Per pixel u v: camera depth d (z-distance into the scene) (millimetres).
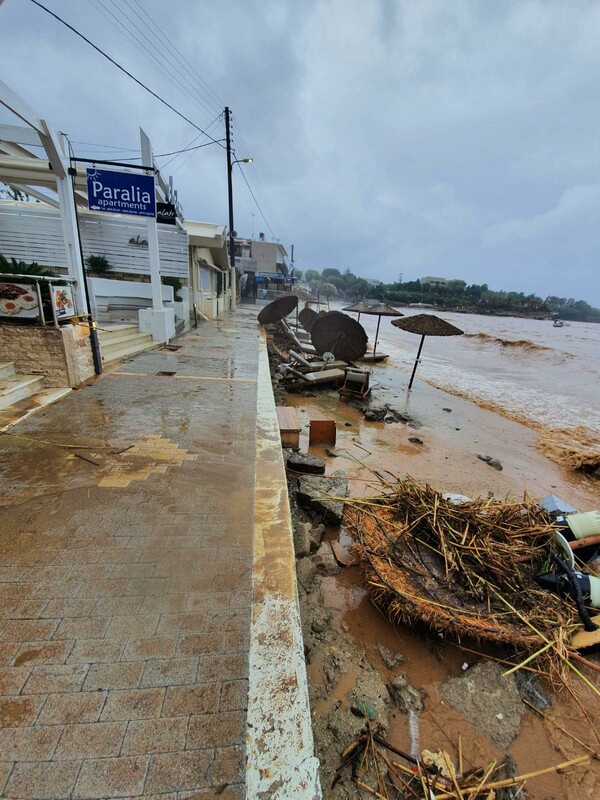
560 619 2621
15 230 11156
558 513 3713
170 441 4090
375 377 12711
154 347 9328
